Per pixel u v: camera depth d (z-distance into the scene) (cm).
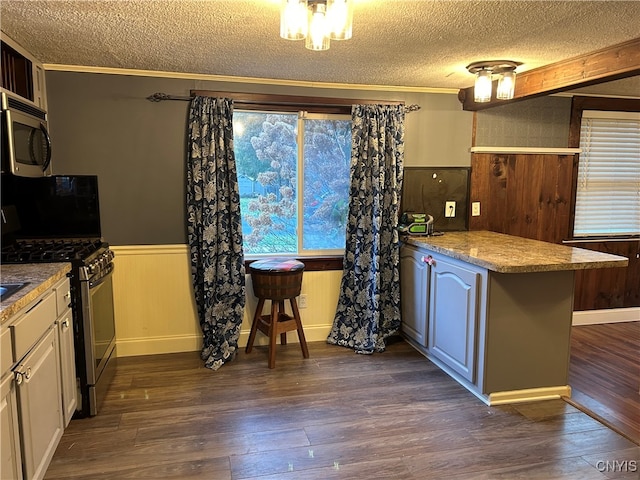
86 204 323
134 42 256
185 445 234
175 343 355
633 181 438
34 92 291
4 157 239
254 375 317
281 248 378
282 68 314
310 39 198
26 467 178
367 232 365
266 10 204
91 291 253
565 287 280
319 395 288
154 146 336
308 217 379
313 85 359
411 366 333
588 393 295
